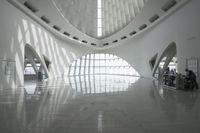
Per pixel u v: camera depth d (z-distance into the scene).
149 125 4.65
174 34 17.28
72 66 38.56
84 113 5.90
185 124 4.71
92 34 35.19
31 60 23.41
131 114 5.77
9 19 14.12
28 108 6.62
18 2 15.41
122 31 30.95
